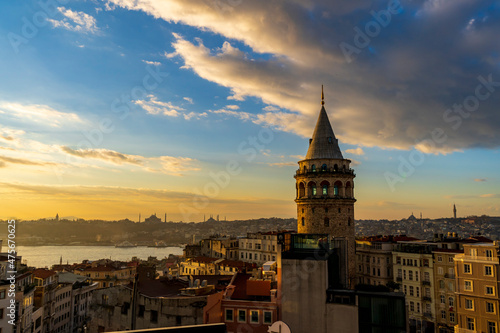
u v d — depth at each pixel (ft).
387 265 344.49
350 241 279.90
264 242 444.14
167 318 153.07
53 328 331.36
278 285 159.02
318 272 152.87
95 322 174.40
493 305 230.68
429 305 299.79
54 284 343.67
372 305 145.59
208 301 152.35
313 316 149.79
